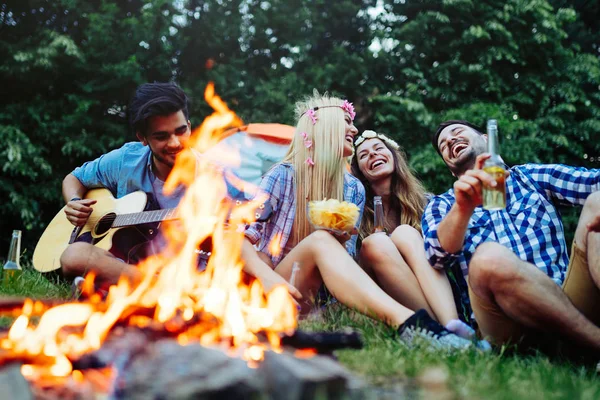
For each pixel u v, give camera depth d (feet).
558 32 30.07
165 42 28.55
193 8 30.12
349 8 31.58
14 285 10.69
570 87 29.71
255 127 21.42
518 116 30.07
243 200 10.24
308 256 8.44
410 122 28.73
